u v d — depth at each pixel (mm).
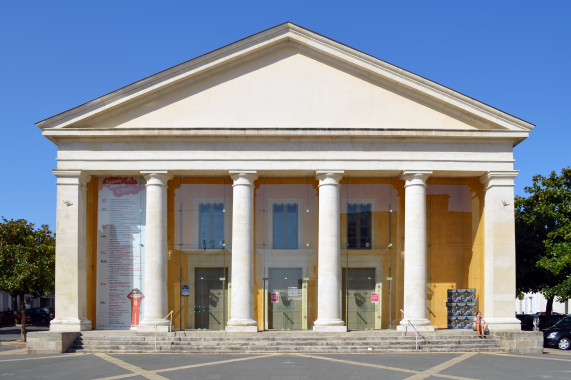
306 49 30578
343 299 31781
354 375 19375
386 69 30109
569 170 36469
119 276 30953
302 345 26750
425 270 29594
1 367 21562
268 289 31562
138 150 29891
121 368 21094
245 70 30516
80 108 29469
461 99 30031
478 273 31469
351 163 29953
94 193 31453
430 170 29953
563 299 36250
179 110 30188
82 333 28000
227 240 31922
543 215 35812
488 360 23516
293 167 29859
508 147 30281
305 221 31906
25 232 37438
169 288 31578
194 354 25656
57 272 29156
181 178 32156
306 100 30406
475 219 32000
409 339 27219
